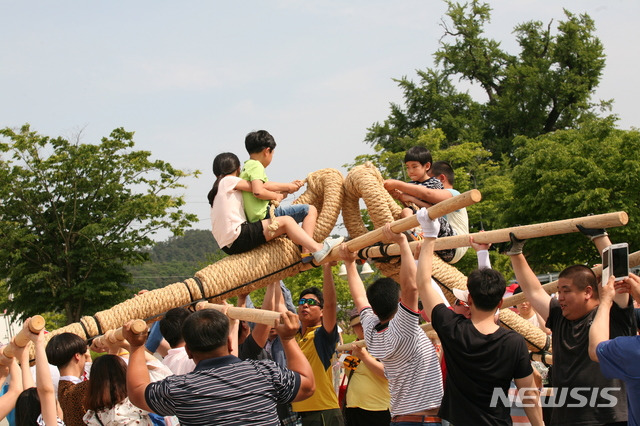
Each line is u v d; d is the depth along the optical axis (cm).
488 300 438
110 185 2944
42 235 2983
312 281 2714
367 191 650
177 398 393
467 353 432
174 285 641
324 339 648
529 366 436
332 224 669
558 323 458
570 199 2375
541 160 2536
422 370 514
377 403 689
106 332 562
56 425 488
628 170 2378
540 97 4341
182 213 3042
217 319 409
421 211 466
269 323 496
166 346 726
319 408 653
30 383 546
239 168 674
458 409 442
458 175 3098
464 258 2589
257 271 642
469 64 4481
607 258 409
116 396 482
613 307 441
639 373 385
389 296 530
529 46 4544
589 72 4428
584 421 434
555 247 2453
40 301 2919
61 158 2934
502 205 2816
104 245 2970
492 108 4375
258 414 397
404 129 4466
